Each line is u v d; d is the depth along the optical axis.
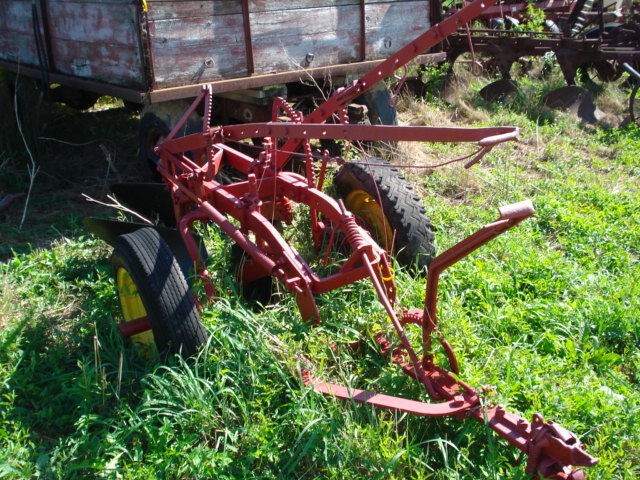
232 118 7.12
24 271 5.03
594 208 6.50
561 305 4.38
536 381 3.55
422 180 7.04
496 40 10.78
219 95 6.92
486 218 5.95
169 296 3.53
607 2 15.70
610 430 3.28
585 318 4.35
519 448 2.81
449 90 10.57
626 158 8.00
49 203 6.53
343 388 3.33
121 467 3.09
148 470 3.02
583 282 4.78
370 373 3.73
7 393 3.62
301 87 7.25
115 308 4.43
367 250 3.50
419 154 7.70
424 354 3.38
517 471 2.79
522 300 4.65
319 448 3.07
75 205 6.50
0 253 5.41
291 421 3.24
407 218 4.48
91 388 3.52
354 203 4.91
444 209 6.11
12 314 4.45
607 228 5.80
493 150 7.98
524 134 8.83
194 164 4.51
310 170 4.14
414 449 3.08
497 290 4.64
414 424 3.30
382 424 3.13
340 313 4.00
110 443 3.18
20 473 3.03
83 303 4.61
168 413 3.27
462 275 4.74
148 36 5.31
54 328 4.30
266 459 3.12
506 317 4.19
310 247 4.94
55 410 3.53
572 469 2.68
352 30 6.88
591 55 10.04
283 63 6.34
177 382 3.46
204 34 5.67
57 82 6.86
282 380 3.46
